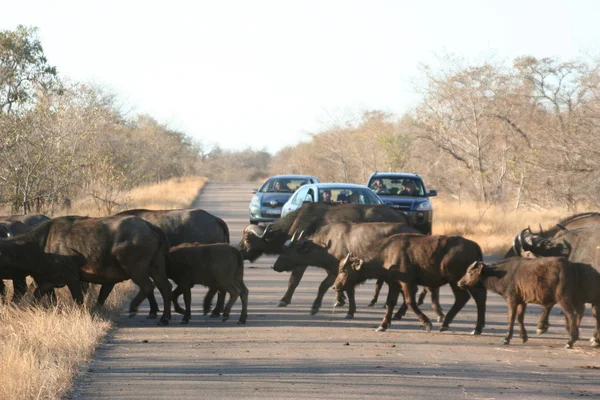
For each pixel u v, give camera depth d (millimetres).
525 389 19703
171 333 26391
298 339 25547
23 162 56219
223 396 18703
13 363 19047
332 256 30531
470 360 22828
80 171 64625
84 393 18906
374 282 39469
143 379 20219
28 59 87875
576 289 24469
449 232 60688
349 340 25484
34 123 58719
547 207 79125
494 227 63812
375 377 20625
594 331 26062
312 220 34281
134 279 27672
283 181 68188
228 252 28500
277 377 20500
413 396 18875
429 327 27250
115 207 70250
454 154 96250
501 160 92250
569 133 69000
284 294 35281
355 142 138625
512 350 24391
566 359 23219
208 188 156750
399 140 110250
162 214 33812
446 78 96188
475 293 26750
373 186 58781
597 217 29312
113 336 25734
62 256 27562
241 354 23203
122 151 97312
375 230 29859
